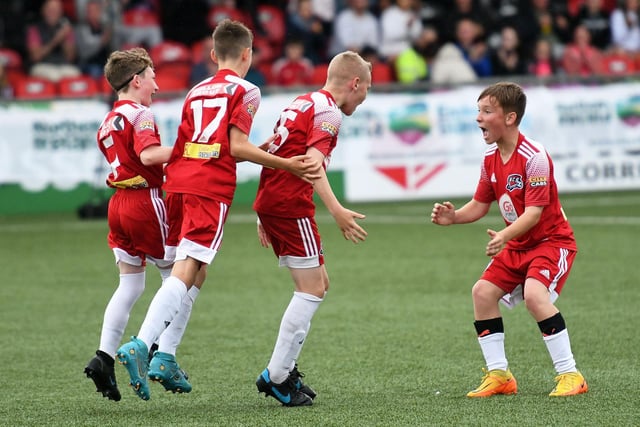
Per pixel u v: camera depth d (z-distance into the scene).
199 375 19.02
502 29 57.59
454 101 48.03
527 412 15.46
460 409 15.77
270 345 21.70
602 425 14.59
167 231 17.69
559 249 17.05
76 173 44.62
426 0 62.62
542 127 48.28
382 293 27.56
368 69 16.98
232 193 16.42
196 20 56.25
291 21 56.47
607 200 47.12
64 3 55.66
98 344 22.06
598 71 57.44
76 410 16.31
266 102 46.09
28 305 26.69
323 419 15.26
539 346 21.03
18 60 51.84
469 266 31.69
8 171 43.69
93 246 36.94
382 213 44.69
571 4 62.66
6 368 19.73
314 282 16.61
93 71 52.78
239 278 30.44
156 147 16.81
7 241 38.22
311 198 16.66
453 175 48.09
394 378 18.44
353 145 47.00
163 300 15.80
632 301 25.67
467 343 21.42
